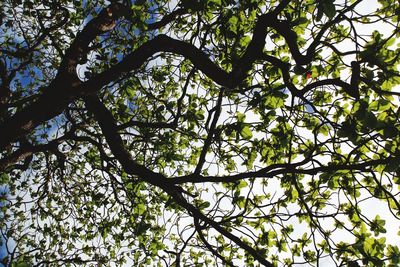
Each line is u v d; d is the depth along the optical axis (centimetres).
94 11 837
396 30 488
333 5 406
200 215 591
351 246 555
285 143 614
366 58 489
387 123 445
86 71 601
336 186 595
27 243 874
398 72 492
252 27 665
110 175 754
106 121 646
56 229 936
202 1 533
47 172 913
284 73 517
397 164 462
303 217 645
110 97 803
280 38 651
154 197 798
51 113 549
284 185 669
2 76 680
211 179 566
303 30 604
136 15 538
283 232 654
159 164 741
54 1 700
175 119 651
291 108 543
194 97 723
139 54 558
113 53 809
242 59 525
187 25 785
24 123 536
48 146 739
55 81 556
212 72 543
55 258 864
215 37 661
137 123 667
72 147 851
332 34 649
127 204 799
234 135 636
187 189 852
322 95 667
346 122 483
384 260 507
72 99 560
